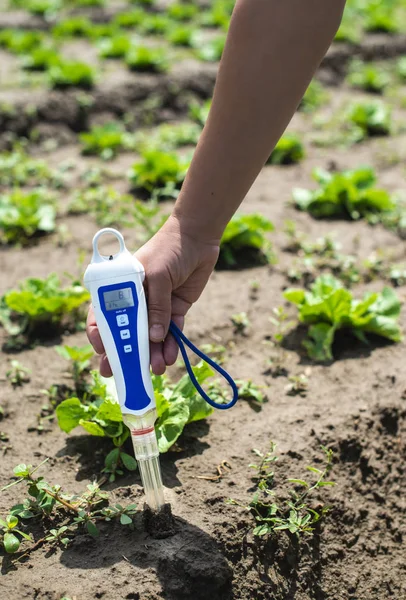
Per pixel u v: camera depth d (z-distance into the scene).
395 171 1.95
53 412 1.05
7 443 1.00
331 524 0.95
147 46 3.00
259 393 1.06
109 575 0.82
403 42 3.28
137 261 0.77
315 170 1.71
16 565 0.83
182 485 0.92
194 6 3.66
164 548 0.84
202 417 0.99
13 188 1.78
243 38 0.72
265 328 1.23
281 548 0.89
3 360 1.15
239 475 0.94
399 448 1.06
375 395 1.08
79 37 3.12
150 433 0.80
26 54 2.73
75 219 1.62
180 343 0.80
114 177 1.86
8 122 2.11
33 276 1.37
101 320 0.77
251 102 0.73
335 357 1.16
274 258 1.43
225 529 0.88
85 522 0.87
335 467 0.99
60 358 1.15
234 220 1.40
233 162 0.75
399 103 2.65
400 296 1.32
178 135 2.12
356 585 0.93
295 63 0.72
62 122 2.21
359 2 3.98
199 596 0.83
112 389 0.99
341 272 1.39
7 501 0.90
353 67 2.99
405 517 1.00
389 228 1.59
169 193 1.67
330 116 2.47
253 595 0.85
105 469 0.94
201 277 0.81
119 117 2.34
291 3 0.71
